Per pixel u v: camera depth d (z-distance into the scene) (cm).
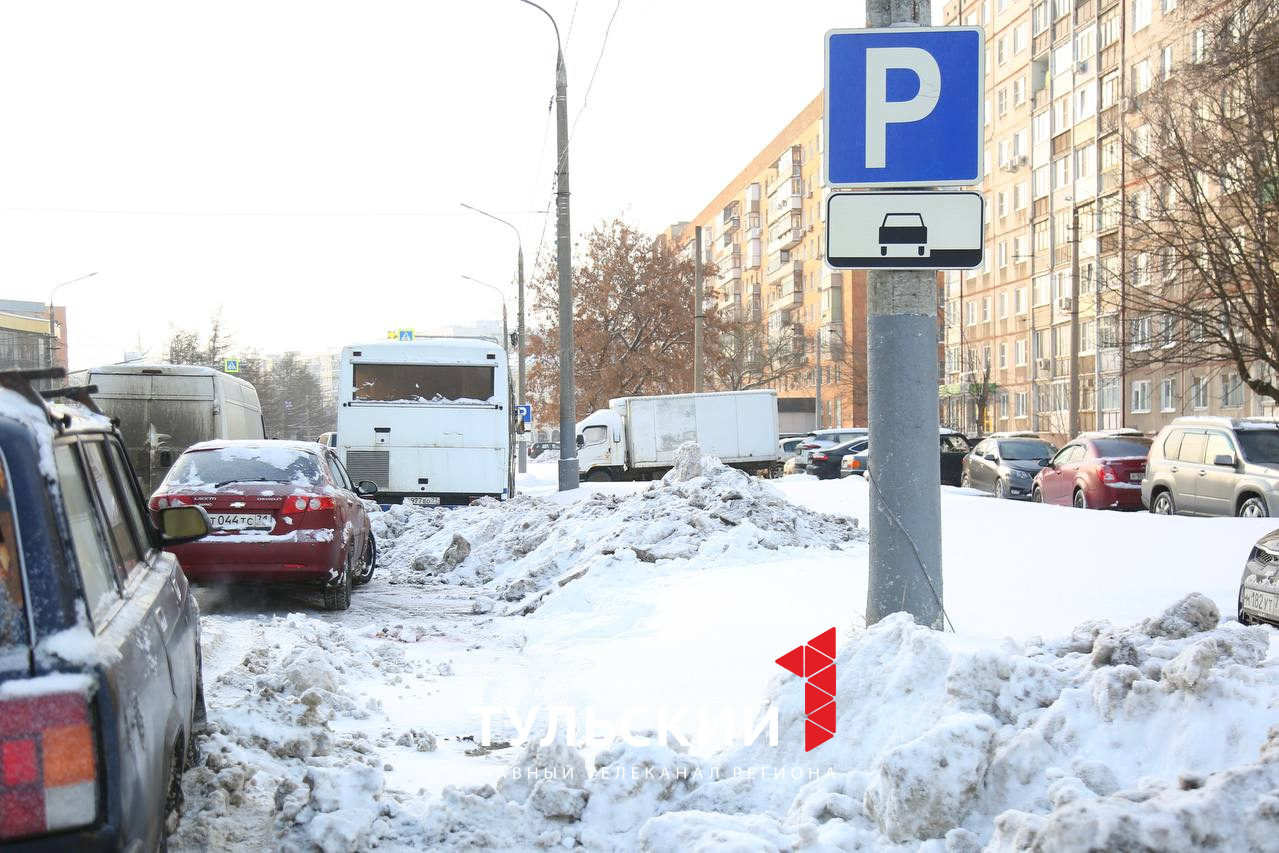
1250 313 2528
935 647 482
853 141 642
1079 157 5344
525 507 1886
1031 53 5884
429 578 1578
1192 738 379
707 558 1215
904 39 639
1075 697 415
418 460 2084
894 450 654
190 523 525
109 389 2266
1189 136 2580
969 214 640
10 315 8250
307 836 427
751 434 3909
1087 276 5131
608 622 997
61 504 297
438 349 2100
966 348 6619
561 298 2411
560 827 447
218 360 7812
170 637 409
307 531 1157
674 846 399
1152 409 4694
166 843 385
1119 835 310
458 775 570
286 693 704
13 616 280
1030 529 1348
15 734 269
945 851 369
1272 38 2352
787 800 455
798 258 8981
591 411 5519
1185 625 515
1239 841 311
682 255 6097
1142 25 4734
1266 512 1596
